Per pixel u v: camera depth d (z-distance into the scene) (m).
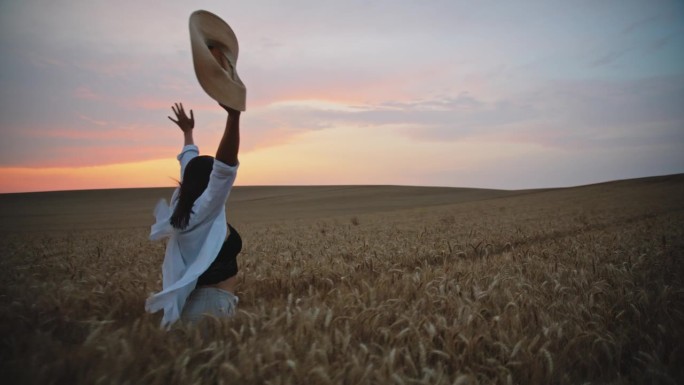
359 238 16.52
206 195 3.44
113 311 4.18
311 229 24.31
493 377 3.50
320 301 5.31
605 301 5.44
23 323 3.31
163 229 3.77
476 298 5.24
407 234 17.97
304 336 3.42
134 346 2.99
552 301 5.61
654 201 42.75
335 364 3.03
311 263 8.62
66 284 5.55
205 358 3.04
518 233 17.27
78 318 4.04
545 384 3.39
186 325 3.41
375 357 3.21
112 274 7.83
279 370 2.91
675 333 4.21
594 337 4.17
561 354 3.77
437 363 3.39
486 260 9.59
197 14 3.06
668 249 10.48
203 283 3.71
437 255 10.84
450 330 3.85
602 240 13.41
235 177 3.41
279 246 14.05
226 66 3.21
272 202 83.06
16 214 66.25
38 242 20.56
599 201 46.12
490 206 49.34
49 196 93.00
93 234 27.83
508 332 4.16
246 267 8.58
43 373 2.47
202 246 3.61
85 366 2.67
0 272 7.76
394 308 4.58
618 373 3.54
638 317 4.84
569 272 7.71
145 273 7.38
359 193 92.81
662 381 3.39
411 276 6.33
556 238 15.42
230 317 3.65
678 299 5.80
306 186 109.38
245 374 2.76
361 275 7.52
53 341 2.95
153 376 2.67
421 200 78.69
